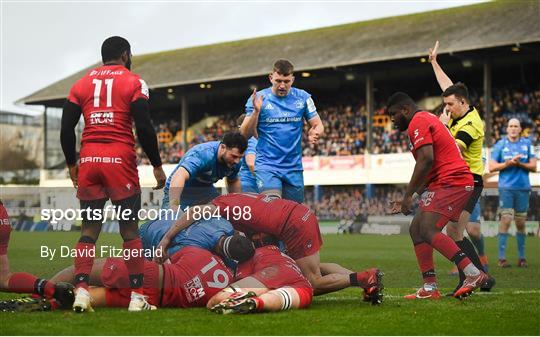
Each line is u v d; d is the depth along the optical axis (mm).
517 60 40312
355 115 43938
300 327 5773
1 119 72875
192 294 6879
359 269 11609
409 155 37031
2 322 5945
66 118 6840
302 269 7293
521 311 6750
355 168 38500
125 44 7031
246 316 6281
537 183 29172
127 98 6746
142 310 6668
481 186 9047
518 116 38188
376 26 44625
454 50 36062
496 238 12586
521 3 39312
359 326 5848
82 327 5734
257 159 9539
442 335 5520
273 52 45906
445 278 10867
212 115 51000
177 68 48844
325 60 41094
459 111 9195
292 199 9617
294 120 9469
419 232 7992
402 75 43938
